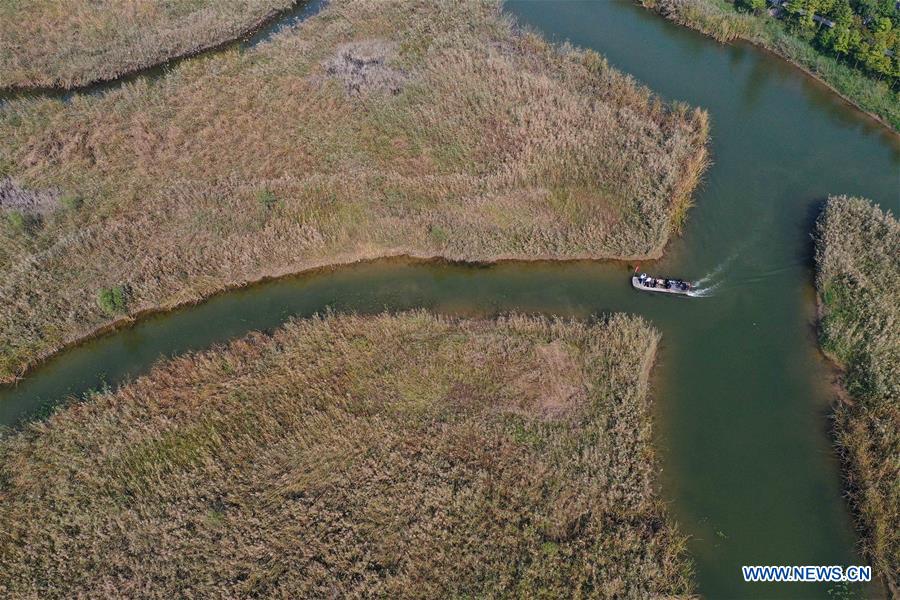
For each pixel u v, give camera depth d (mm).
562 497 28656
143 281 38062
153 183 44000
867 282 36188
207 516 27938
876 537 27219
